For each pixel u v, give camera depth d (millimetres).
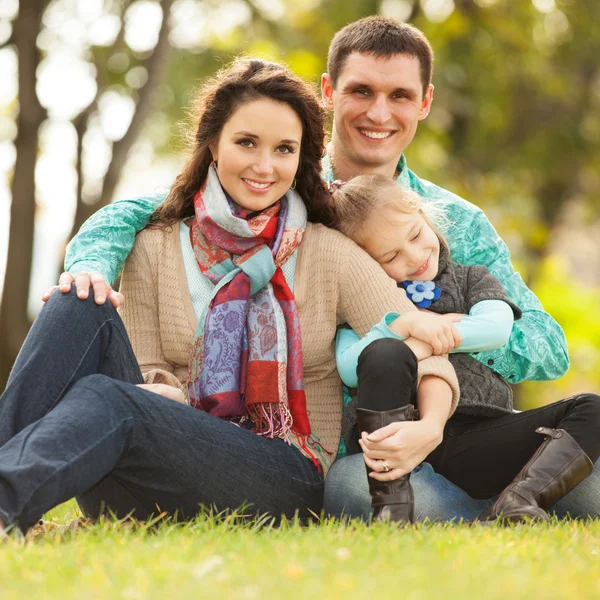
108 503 4898
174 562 3580
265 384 5246
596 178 25094
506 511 4895
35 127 15570
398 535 4297
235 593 3186
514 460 5395
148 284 5629
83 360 4859
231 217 5379
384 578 3406
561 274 26812
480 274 5871
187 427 4754
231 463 4863
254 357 5289
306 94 5512
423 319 5191
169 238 5676
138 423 4598
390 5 19297
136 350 5605
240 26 18875
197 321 5480
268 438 5188
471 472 5457
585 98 22922
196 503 4844
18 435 4352
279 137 5414
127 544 3971
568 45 21656
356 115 6613
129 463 4664
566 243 35531
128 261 5719
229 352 5281
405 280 5836
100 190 15578
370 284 5500
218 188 5512
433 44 18375
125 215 5699
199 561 3619
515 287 6438
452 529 4570
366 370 4953
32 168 15680
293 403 5305
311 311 5543
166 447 4684
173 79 18969
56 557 3711
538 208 24953
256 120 5383
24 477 4156
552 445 5109
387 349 4949
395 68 6535
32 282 16156
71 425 4367
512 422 5434
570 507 5547
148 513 4871
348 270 5527
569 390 27062
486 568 3607
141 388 4727
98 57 16469
